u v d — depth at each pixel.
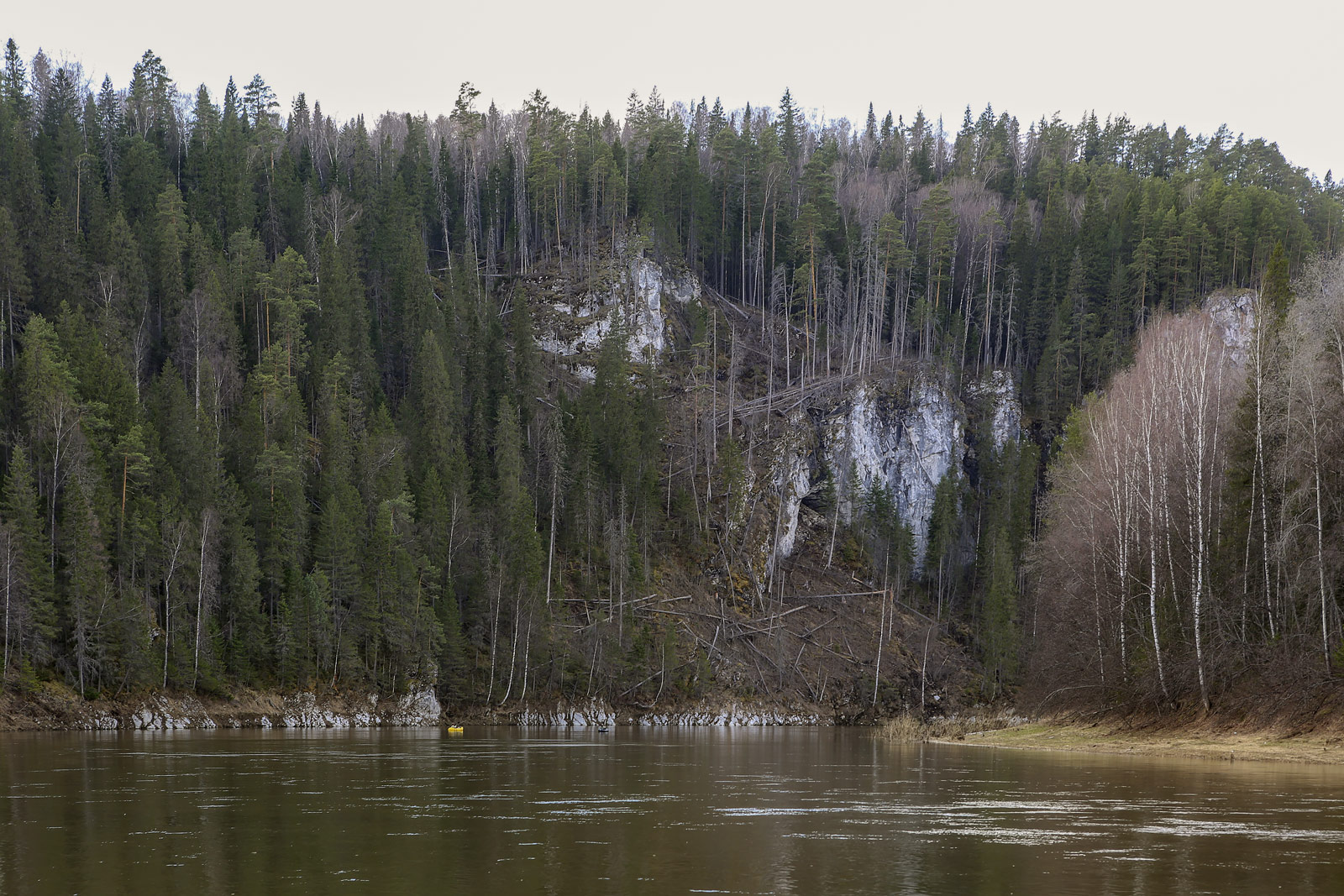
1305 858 21.72
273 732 73.62
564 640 101.69
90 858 22.30
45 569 74.50
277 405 98.56
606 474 120.50
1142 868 20.72
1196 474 57.94
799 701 111.69
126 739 63.19
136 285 107.19
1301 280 58.06
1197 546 55.56
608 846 23.66
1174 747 49.19
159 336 110.25
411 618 91.62
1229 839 24.19
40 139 127.88
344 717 85.50
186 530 82.56
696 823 27.50
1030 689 75.62
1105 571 62.47
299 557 91.06
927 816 28.59
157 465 85.75
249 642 84.50
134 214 125.81
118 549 80.00
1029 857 22.12
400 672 91.25
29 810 29.86
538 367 129.12
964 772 42.41
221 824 27.27
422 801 32.34
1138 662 56.91
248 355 110.94
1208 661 52.09
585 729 90.56
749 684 111.00
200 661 80.38
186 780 38.34
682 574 120.62
